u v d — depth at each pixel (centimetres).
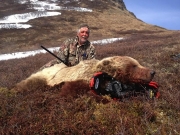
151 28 1953
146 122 129
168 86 202
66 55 225
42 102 162
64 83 183
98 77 162
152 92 164
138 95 166
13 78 313
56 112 145
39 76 209
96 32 1677
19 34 1499
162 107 158
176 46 491
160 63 318
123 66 161
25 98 177
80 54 224
